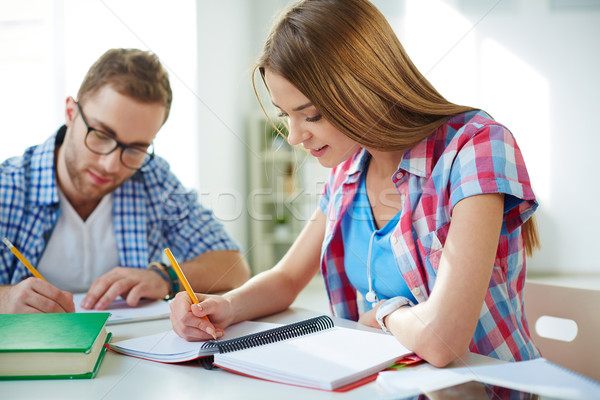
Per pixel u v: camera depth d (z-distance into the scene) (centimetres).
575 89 397
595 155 397
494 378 56
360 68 79
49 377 60
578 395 50
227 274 131
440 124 83
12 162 127
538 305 89
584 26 394
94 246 130
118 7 311
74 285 129
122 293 105
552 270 409
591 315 83
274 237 383
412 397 51
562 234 406
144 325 88
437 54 404
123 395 55
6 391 56
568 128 400
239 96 382
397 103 81
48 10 300
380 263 89
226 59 369
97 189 127
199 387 57
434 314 64
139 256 132
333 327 77
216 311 78
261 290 91
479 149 75
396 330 68
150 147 138
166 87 128
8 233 120
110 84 120
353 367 58
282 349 65
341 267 99
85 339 62
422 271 82
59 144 126
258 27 396
